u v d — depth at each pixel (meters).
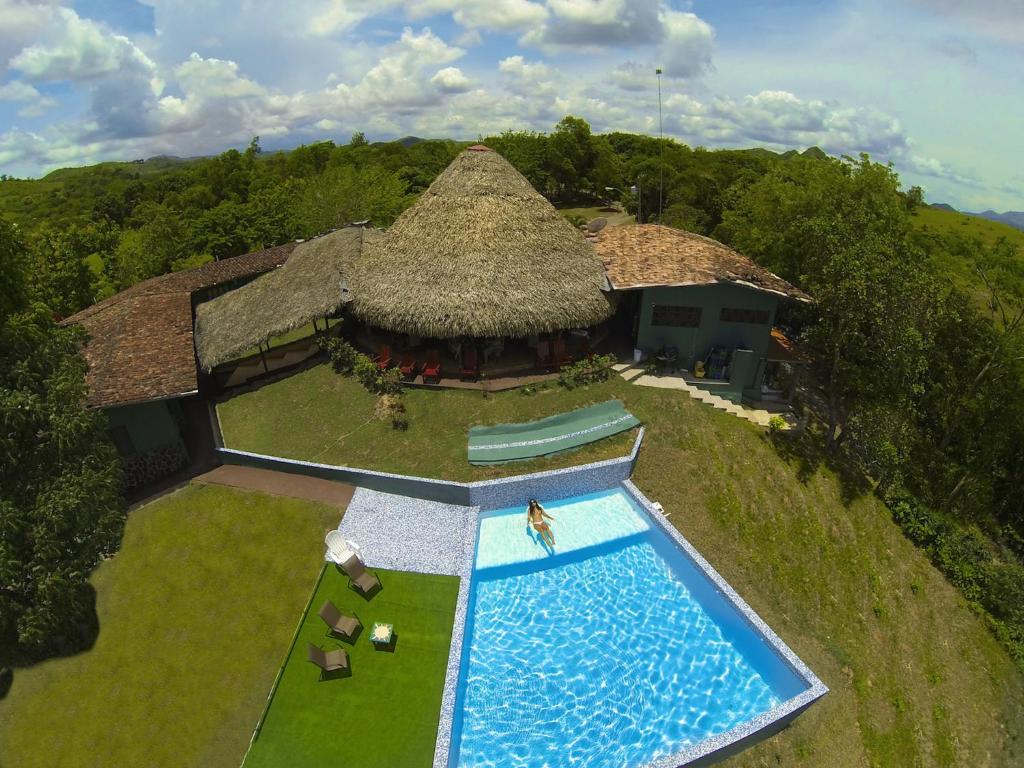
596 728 13.58
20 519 14.87
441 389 24.61
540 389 24.58
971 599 21.11
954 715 17.33
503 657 15.26
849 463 24.25
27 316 18.36
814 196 28.64
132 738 13.63
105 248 50.38
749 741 13.40
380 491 20.39
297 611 16.38
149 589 16.94
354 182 57.22
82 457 16.48
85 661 15.20
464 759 12.91
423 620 16.05
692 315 25.47
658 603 16.86
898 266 21.23
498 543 18.80
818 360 29.36
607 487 20.92
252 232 61.84
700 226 57.72
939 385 27.84
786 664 15.10
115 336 24.53
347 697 14.17
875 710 16.06
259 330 26.20
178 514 19.41
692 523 19.38
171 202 85.00
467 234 25.44
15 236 18.61
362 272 27.55
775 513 20.61
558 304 24.50
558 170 88.62
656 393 24.52
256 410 25.17
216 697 14.32
